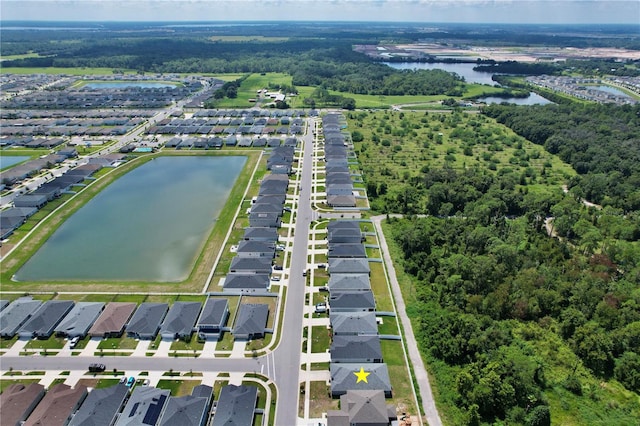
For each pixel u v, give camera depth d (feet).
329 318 375.45
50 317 363.15
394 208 580.71
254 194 627.05
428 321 366.22
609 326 366.43
